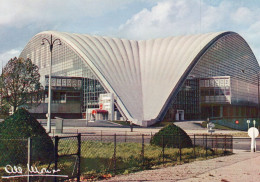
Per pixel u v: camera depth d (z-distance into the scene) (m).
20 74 42.41
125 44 96.75
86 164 13.91
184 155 18.88
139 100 76.44
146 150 19.72
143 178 11.83
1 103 42.12
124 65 85.69
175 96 80.19
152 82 81.62
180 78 81.06
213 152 21.56
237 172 13.46
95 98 82.94
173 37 99.38
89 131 45.72
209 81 89.88
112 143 23.41
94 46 90.31
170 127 22.80
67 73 94.56
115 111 74.06
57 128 39.41
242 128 101.38
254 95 122.69
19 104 42.59
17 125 12.95
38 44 112.50
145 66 87.12
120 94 76.00
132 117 70.62
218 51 99.75
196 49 88.00
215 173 13.15
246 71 123.69
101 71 81.25
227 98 88.25
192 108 87.50
